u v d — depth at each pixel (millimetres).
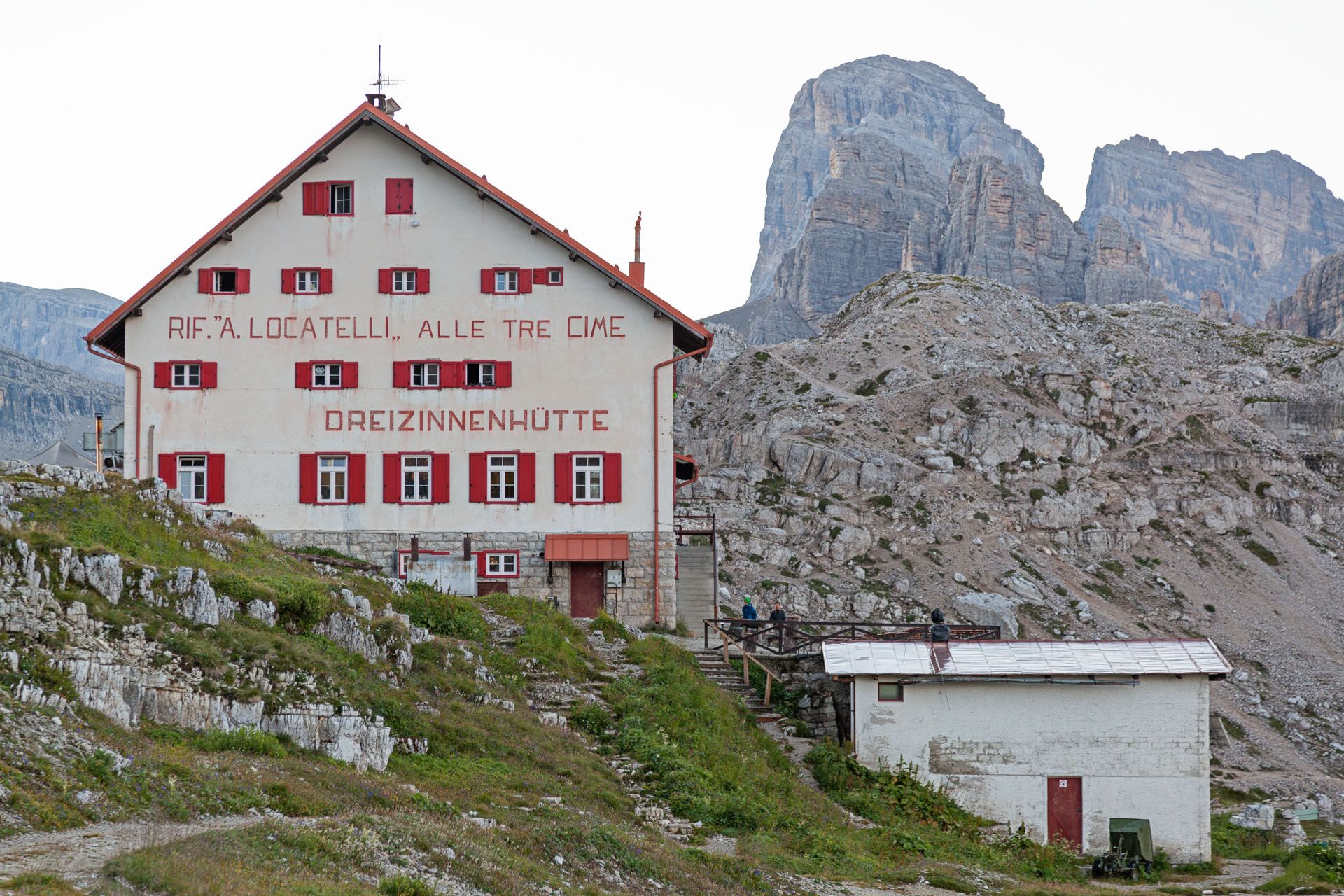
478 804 24516
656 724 34125
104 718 21984
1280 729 89625
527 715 32125
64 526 29531
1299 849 38438
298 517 49438
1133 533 114812
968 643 39906
